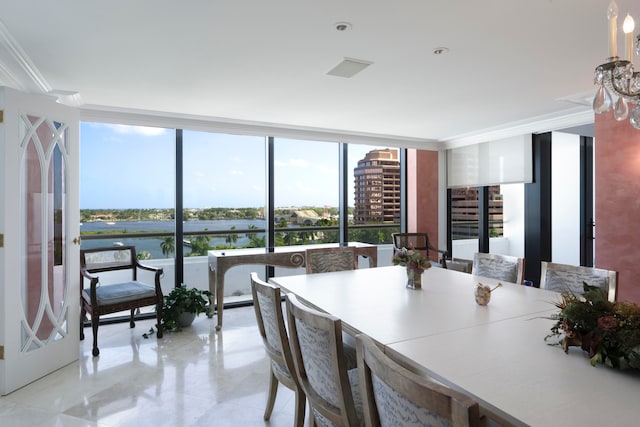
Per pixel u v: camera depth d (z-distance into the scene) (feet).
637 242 11.00
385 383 3.14
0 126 8.63
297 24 6.98
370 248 15.89
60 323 9.95
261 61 8.76
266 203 16.69
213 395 8.50
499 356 4.46
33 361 9.16
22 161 9.07
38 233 9.46
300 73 9.55
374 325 5.62
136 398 8.35
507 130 16.47
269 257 13.71
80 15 6.59
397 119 14.74
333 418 4.87
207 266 15.61
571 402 3.41
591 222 16.87
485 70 9.43
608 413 3.22
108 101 11.96
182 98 11.69
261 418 7.58
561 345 4.65
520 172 16.25
